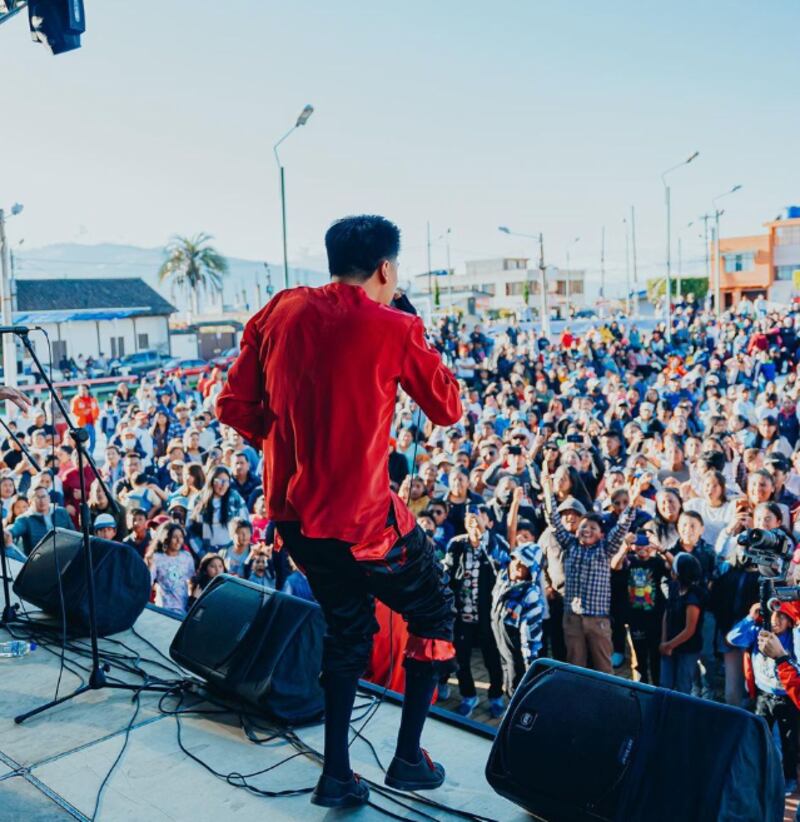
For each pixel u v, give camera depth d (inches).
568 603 230.2
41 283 1824.6
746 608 206.7
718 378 681.6
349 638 86.0
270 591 115.3
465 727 103.5
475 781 92.2
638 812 74.0
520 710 85.3
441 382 78.7
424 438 445.1
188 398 789.9
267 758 98.3
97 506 296.7
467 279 2945.4
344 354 76.2
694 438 344.8
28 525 276.4
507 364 792.9
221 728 105.7
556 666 87.9
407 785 87.4
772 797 73.3
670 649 215.9
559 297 2891.2
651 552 231.5
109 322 1571.1
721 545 241.9
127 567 141.1
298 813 87.0
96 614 135.3
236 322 1966.0
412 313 84.4
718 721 75.7
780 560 197.0
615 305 2222.0
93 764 97.1
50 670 124.3
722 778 72.2
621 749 77.5
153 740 102.8
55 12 196.1
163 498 329.4
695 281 2445.9
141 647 133.1
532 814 84.4
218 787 92.0
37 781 93.6
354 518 76.6
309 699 106.7
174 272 2787.9
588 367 768.3
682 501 295.7
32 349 118.4
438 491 318.3
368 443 76.7
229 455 348.5
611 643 242.1
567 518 243.6
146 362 1422.2
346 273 80.9
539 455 398.6
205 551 277.7
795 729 183.6
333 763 86.4
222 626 114.3
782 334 893.8
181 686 116.3
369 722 105.5
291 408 78.1
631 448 388.2
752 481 248.4
